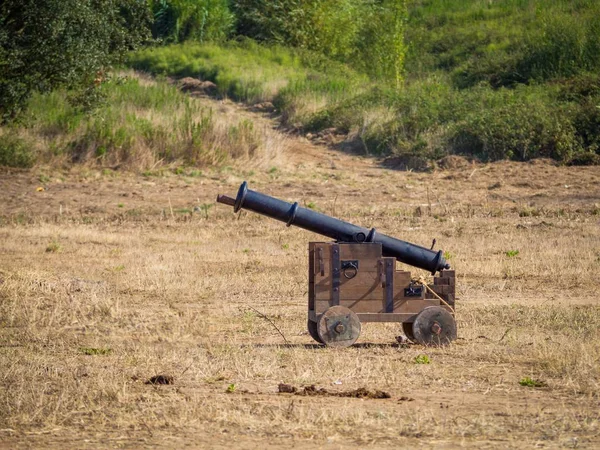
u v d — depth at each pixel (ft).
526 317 148.97
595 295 172.45
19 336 132.77
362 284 125.90
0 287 167.94
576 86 396.98
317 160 365.40
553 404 94.38
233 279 185.57
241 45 553.23
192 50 530.27
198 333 137.59
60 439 81.56
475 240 231.91
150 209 282.15
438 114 383.24
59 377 105.70
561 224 254.68
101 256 214.28
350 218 267.59
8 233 245.04
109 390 97.60
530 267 197.77
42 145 341.00
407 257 128.98
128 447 79.20
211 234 247.29
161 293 171.53
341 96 435.94
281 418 87.35
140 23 340.80
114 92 395.14
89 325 142.51
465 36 539.70
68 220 269.64
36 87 307.78
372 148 378.53
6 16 294.87
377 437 81.61
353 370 108.99
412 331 129.59
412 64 522.88
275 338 134.41
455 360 117.50
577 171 328.70
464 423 86.17
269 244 231.71
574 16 501.56
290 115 426.92
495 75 457.68
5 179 318.86
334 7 568.82
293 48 546.26
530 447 78.74
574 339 127.95
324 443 79.87
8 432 83.61
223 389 100.73
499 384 103.30
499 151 349.61
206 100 464.24
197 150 346.54
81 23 304.71
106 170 332.19
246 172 336.90
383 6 583.58
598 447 78.89
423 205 288.51
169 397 96.27
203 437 81.87
